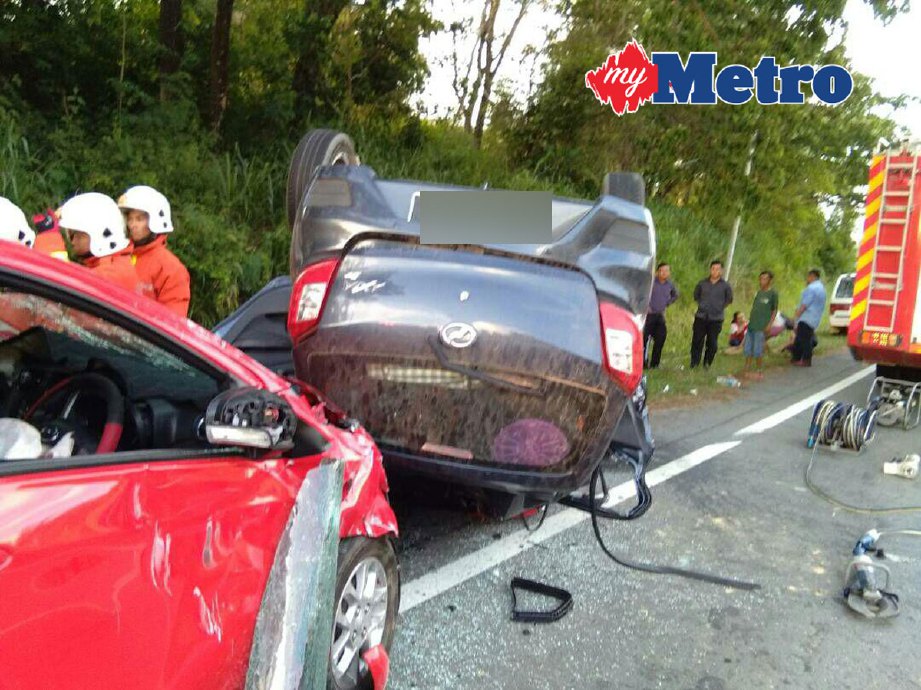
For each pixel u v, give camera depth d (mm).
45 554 1675
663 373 11367
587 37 20844
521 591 4152
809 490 6359
